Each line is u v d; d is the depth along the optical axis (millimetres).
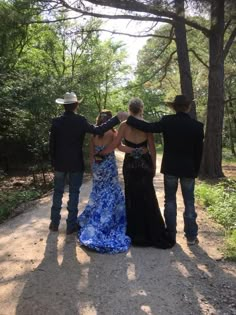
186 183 6188
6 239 6691
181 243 6363
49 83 16906
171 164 6082
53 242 6387
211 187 12492
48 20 15352
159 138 42031
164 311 4270
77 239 6477
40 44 26094
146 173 6129
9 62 20828
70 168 6531
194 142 6020
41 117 16047
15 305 4422
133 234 6195
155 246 6102
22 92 16203
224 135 44125
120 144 6203
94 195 6555
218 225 7676
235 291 4750
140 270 5293
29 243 6398
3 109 15281
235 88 32094
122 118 6305
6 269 5395
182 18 15055
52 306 4383
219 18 15039
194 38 23406
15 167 19969
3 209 8914
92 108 21438
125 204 6293
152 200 6164
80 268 5355
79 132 6461
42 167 15242
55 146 6621
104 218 6273
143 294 4641
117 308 4328
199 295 4633
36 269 5355
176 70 25469
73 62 28250
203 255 5871
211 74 17312
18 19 14555
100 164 6402
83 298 4551
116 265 5449
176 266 5438
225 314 4230
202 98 26516
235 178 17656
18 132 16859
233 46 22547
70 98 6527
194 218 6262
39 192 11891
